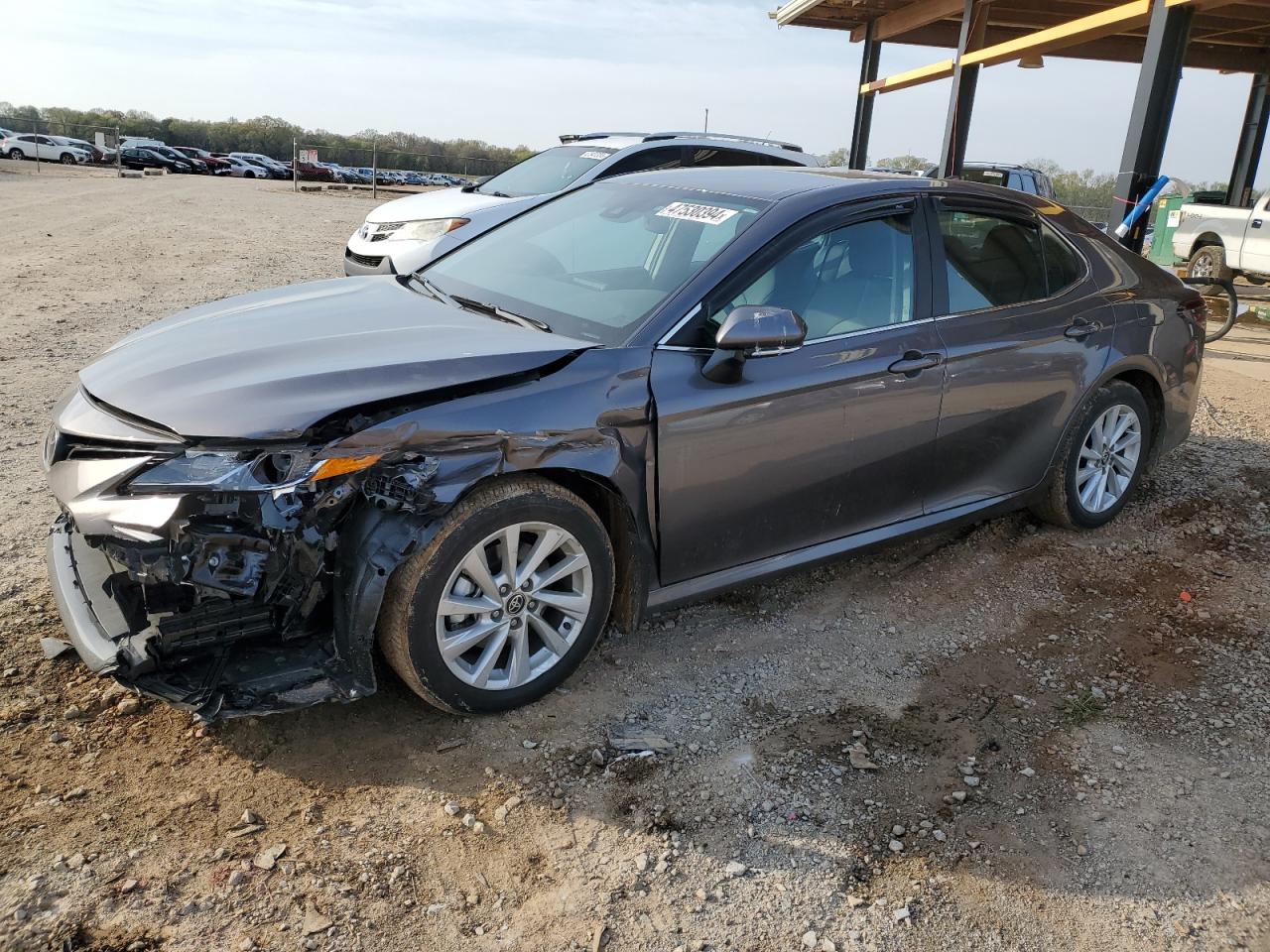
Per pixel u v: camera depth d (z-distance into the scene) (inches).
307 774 109.7
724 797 111.0
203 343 123.6
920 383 147.0
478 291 150.1
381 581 105.1
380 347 118.8
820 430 137.3
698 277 131.0
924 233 152.9
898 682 137.0
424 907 93.2
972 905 98.0
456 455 108.0
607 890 97.0
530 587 118.4
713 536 132.7
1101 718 130.7
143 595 106.2
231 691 104.3
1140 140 370.9
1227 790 117.0
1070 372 169.6
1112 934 95.7
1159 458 198.5
